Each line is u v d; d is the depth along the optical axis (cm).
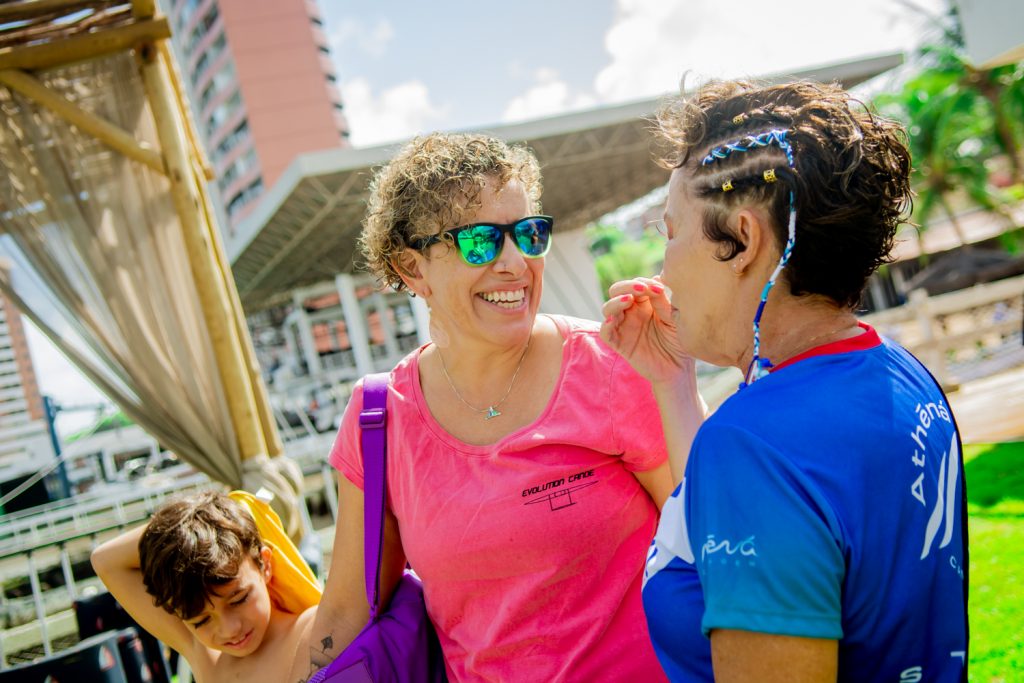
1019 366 954
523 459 141
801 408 80
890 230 87
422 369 163
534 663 141
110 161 513
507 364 150
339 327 3859
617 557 145
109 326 507
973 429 632
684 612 89
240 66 5556
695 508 84
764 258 88
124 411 509
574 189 2455
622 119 1778
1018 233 2377
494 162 145
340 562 171
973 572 321
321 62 5772
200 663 204
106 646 285
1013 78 2106
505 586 144
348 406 167
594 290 3000
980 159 2439
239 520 197
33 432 1236
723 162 89
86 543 816
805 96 89
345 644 171
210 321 517
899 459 79
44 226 502
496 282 143
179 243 520
